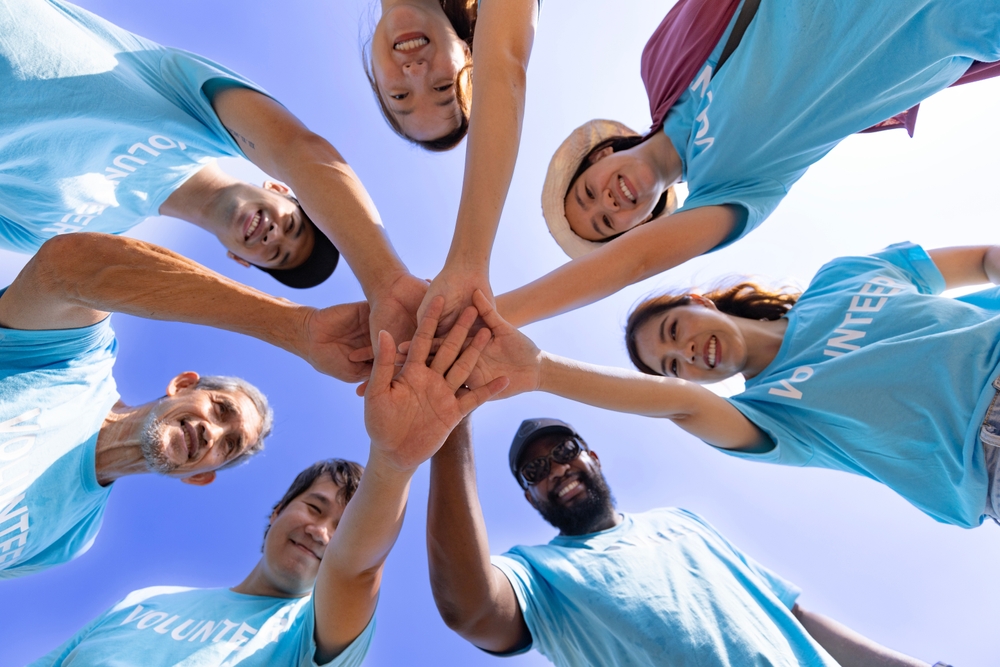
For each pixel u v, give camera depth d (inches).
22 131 32.7
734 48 38.4
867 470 37.1
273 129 33.8
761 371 43.4
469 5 41.2
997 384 32.6
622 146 48.7
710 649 34.8
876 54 35.4
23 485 35.1
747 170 38.9
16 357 34.3
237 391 46.8
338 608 31.2
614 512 45.2
